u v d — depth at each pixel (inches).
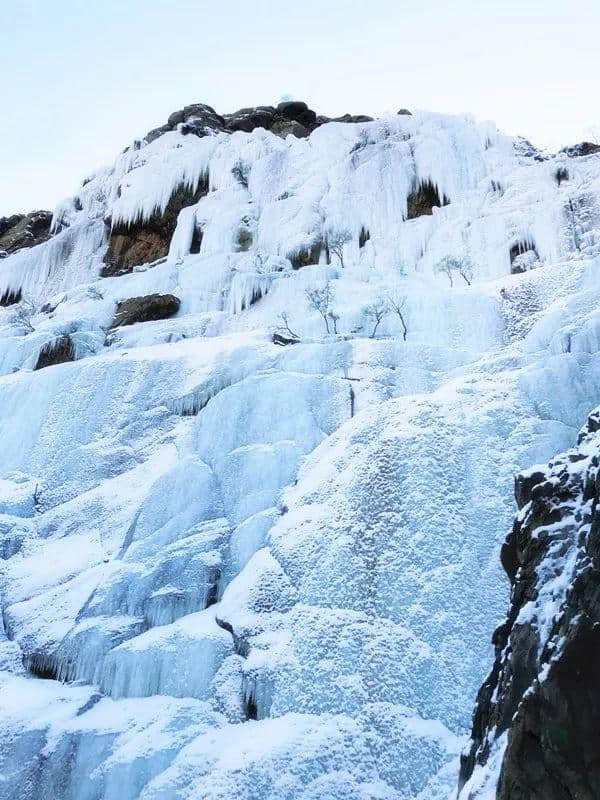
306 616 377.1
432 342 703.1
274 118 1470.2
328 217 1030.4
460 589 363.3
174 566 450.3
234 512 490.3
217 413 558.9
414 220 999.6
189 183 1201.4
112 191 1334.9
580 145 1137.4
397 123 1164.5
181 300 932.0
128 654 399.2
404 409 468.1
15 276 1264.8
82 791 341.7
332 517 420.8
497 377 479.8
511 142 1125.1
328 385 562.9
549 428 425.4
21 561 520.7
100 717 374.9
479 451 421.4
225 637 391.5
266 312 854.5
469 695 328.2
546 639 208.5
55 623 442.6
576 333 505.0
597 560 190.1
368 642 354.0
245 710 357.1
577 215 874.8
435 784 300.0
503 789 193.5
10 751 360.8
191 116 1434.5
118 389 649.6
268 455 511.8
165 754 338.3
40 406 671.1
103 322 895.1
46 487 597.6
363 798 299.1
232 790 301.9
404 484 411.5
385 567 380.8
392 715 325.4
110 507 540.1
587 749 176.7
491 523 386.6
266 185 1135.0
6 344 823.7
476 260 898.7
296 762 308.3
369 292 817.5
